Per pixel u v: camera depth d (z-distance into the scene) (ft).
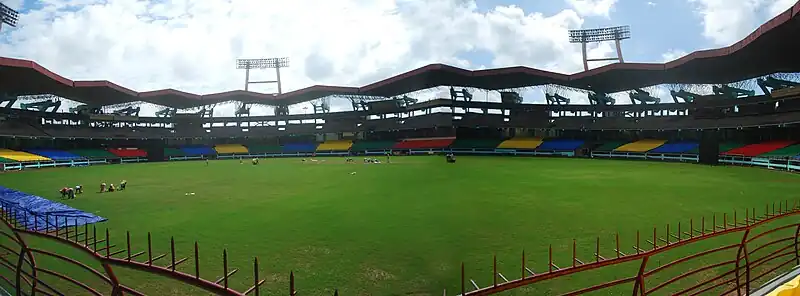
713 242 34.88
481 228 41.68
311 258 32.19
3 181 97.71
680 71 170.19
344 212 51.16
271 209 54.08
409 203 57.57
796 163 109.09
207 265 30.83
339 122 264.93
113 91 208.85
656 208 52.54
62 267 29.99
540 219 45.93
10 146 182.29
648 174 100.22
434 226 42.75
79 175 113.70
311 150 249.75
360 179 93.04
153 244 37.01
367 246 35.37
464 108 227.20
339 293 25.29
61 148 198.39
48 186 85.97
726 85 173.37
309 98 266.36
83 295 24.95
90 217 49.93
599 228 41.52
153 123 242.17
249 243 36.83
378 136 258.98
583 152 196.85
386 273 28.71
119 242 38.01
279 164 157.48
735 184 78.64
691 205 54.75
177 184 87.10
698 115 179.73
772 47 127.03
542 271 28.68
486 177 94.27
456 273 28.66
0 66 146.92
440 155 200.23
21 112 187.93
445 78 217.15
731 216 47.47
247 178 99.66
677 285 25.62
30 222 46.34
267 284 26.89
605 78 200.95
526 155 195.83
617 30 238.27
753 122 149.38
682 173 102.63
